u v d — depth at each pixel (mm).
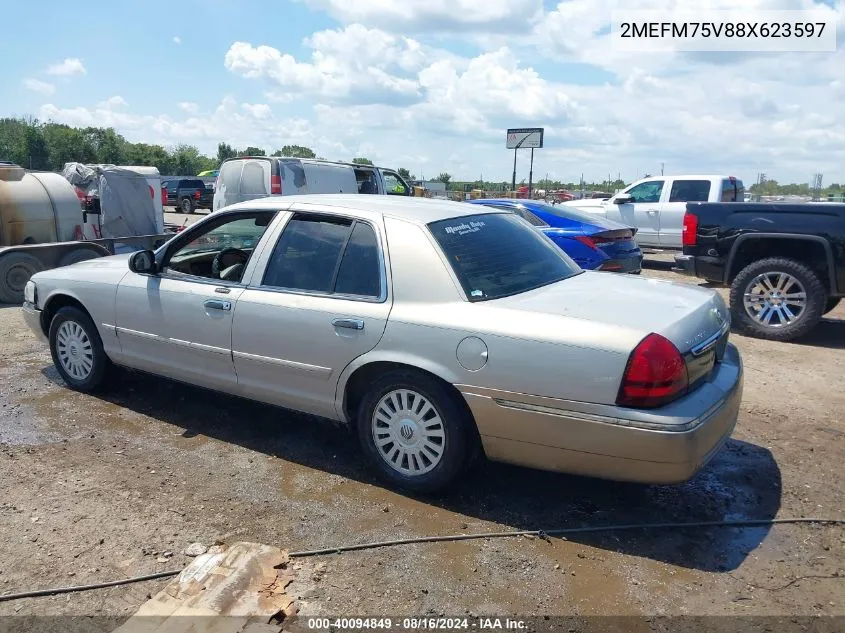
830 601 3047
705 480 4203
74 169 11289
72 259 9875
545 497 3955
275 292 4324
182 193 33281
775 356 7105
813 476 4270
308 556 3350
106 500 3867
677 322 3502
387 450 4012
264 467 4316
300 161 12672
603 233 9289
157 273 4949
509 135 26406
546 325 3465
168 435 4793
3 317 8445
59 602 2990
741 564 3330
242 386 4559
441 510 3803
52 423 4965
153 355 5004
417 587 3113
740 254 8148
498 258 4121
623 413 3270
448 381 3645
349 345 3963
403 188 16797
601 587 3135
